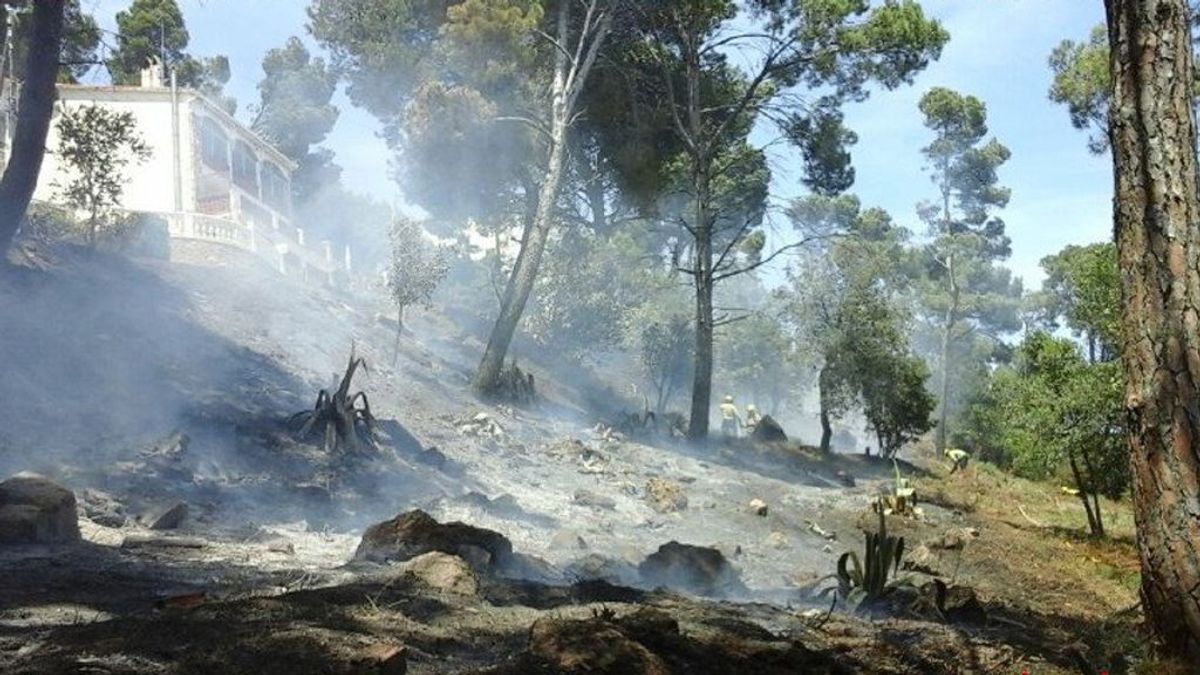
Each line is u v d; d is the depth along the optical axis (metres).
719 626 6.46
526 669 4.82
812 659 5.85
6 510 7.60
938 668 6.55
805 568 12.52
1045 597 12.86
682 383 33.84
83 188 21.03
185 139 31.36
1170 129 6.98
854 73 30.11
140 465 10.86
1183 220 6.87
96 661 4.55
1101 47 30.98
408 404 19.75
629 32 30.05
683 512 15.89
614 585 8.00
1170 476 6.64
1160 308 6.80
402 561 7.92
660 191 33.38
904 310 32.88
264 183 40.41
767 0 29.48
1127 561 17.48
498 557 8.38
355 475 13.24
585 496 15.11
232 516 10.34
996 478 30.55
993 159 53.81
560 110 25.69
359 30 29.22
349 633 5.24
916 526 17.97
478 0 25.55
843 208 39.50
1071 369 20.72
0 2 17.92
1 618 5.38
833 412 29.59
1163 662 6.53
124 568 7.05
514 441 19.55
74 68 37.84
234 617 5.40
